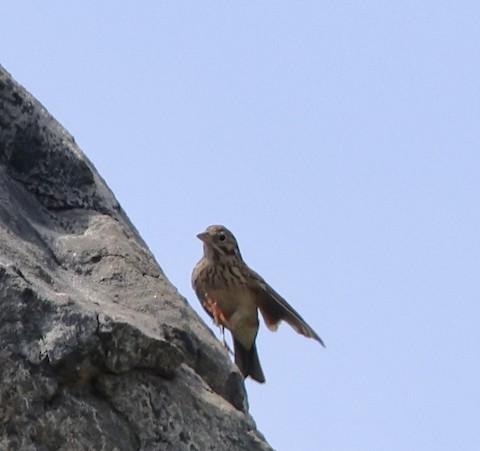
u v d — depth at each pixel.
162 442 9.77
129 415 9.68
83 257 11.41
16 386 9.19
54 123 12.53
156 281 11.63
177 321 11.32
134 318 10.69
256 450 10.34
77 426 9.37
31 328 9.30
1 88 12.07
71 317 9.41
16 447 9.15
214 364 11.52
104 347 9.49
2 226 10.92
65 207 12.13
